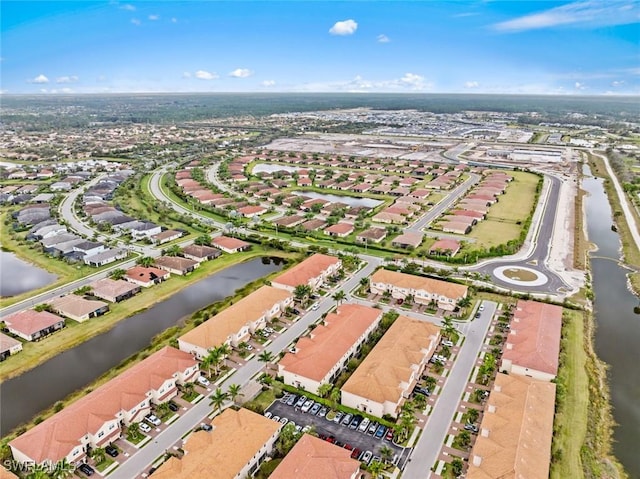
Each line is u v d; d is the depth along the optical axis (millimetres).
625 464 82188
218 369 107938
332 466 74375
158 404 95438
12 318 128750
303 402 96062
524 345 108062
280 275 150125
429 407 94500
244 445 79375
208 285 157875
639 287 153250
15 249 192750
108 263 174250
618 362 112375
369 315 124125
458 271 160875
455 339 118438
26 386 104312
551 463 79438
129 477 78250
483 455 77312
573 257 176500
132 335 125625
